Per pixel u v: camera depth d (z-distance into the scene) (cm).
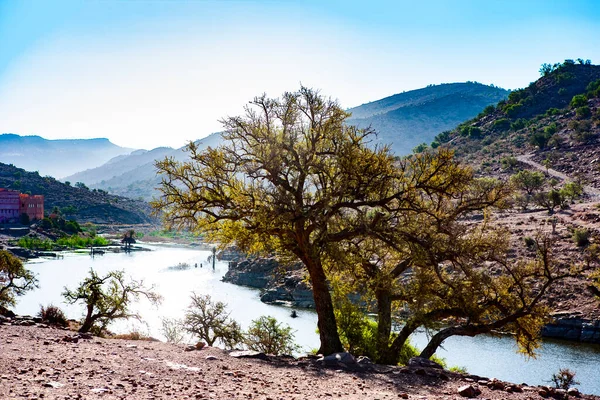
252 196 1900
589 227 8638
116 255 19138
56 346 1294
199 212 2083
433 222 2062
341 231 1978
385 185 1980
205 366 1230
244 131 1973
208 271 14262
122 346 1434
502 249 2136
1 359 1002
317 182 2030
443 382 1291
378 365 1531
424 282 2119
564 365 4909
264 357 1516
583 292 6550
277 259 2322
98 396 787
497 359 5078
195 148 1952
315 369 1373
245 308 8319
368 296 2292
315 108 1936
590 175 15462
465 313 2109
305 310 8244
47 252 18412
